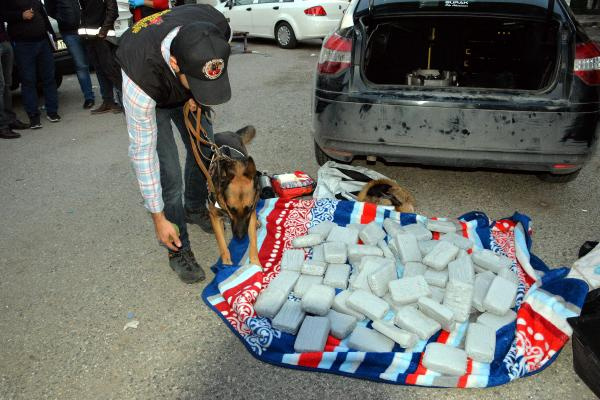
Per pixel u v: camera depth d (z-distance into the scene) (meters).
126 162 5.31
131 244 3.68
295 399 2.29
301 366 2.45
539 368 2.38
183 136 3.35
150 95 2.45
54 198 4.52
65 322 2.87
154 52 2.40
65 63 8.07
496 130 3.42
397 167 4.72
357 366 2.42
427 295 2.72
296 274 3.04
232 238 3.65
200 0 13.63
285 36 12.08
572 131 3.36
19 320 2.91
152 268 3.37
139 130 2.52
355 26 3.75
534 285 2.72
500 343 2.48
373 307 2.66
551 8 3.62
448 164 3.65
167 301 3.02
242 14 12.80
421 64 5.07
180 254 3.19
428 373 2.34
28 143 6.10
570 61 3.35
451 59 5.00
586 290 2.52
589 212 3.80
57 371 2.52
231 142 3.51
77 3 6.98
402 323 2.59
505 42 4.89
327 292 2.82
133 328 2.79
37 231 3.94
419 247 3.19
